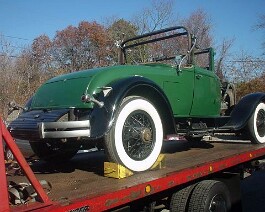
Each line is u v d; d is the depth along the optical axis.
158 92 3.41
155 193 2.93
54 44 32.50
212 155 4.05
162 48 9.98
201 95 4.74
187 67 4.51
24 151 3.76
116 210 2.49
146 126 3.33
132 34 30.47
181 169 3.16
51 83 3.86
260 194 5.75
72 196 2.28
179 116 4.38
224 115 5.61
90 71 3.67
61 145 3.84
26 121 3.37
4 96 17.03
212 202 3.31
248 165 4.56
